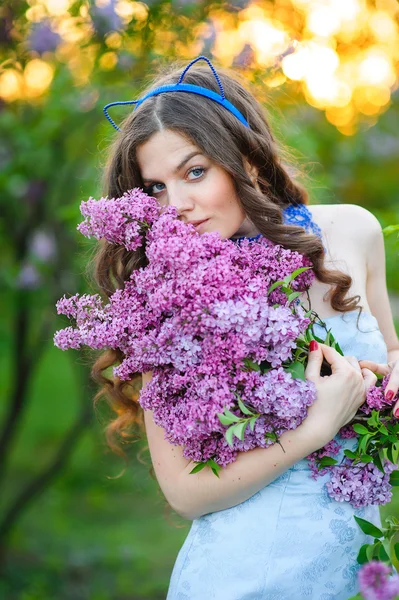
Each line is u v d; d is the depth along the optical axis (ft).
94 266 6.93
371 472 5.67
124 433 7.70
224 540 5.72
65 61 10.95
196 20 9.75
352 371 5.52
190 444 5.44
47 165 12.88
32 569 15.97
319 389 5.42
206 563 5.75
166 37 9.79
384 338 6.91
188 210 5.84
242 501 5.71
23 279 13.14
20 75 10.94
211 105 6.03
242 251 5.57
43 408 29.99
